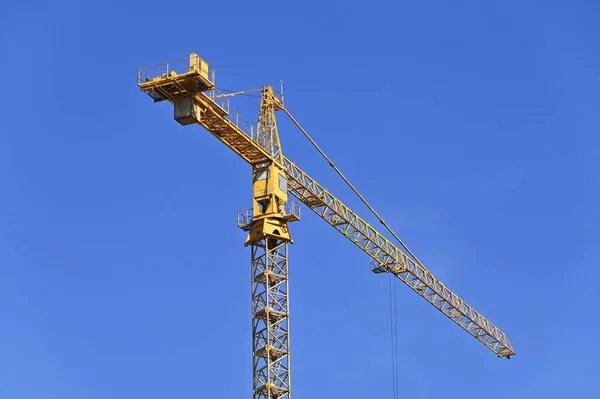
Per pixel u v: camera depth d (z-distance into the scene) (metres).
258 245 138.50
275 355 134.00
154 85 129.50
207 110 132.62
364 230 166.38
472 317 193.25
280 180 142.00
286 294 136.75
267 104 147.12
